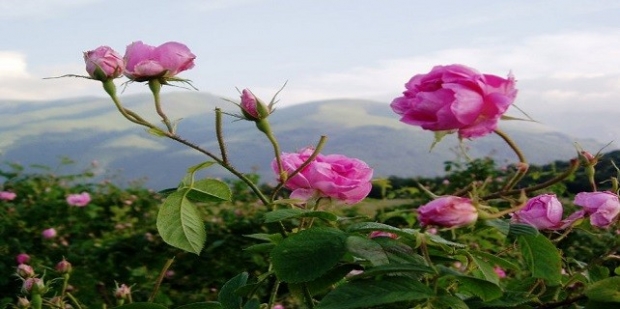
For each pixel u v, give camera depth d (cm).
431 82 54
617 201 62
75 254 226
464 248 58
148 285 211
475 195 55
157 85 63
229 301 63
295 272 50
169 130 61
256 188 60
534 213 62
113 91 63
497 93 52
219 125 60
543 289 66
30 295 93
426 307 52
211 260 224
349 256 58
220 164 60
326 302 47
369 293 48
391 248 53
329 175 60
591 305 52
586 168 62
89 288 195
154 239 225
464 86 52
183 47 64
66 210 273
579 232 162
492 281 53
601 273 67
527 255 56
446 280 62
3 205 282
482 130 53
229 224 233
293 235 52
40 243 251
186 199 57
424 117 54
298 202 60
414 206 265
